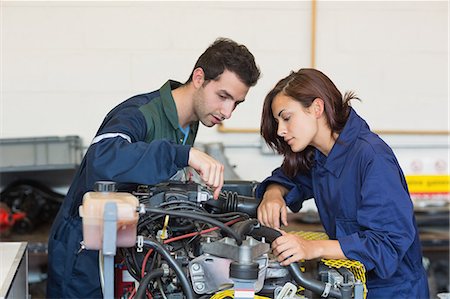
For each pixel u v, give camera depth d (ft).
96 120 11.32
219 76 5.99
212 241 4.38
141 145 4.86
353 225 5.70
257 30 11.50
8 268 4.73
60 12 11.09
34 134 11.22
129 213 3.81
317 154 6.00
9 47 11.05
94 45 11.21
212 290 4.32
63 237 6.20
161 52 11.34
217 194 4.81
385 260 5.01
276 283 4.58
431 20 11.87
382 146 5.52
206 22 11.37
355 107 11.87
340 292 4.41
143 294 4.30
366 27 11.73
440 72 12.01
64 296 6.12
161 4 11.25
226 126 11.57
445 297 4.93
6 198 10.38
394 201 5.16
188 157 4.75
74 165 10.50
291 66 11.62
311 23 11.57
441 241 10.32
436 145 12.13
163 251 4.24
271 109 5.86
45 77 11.17
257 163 11.71
